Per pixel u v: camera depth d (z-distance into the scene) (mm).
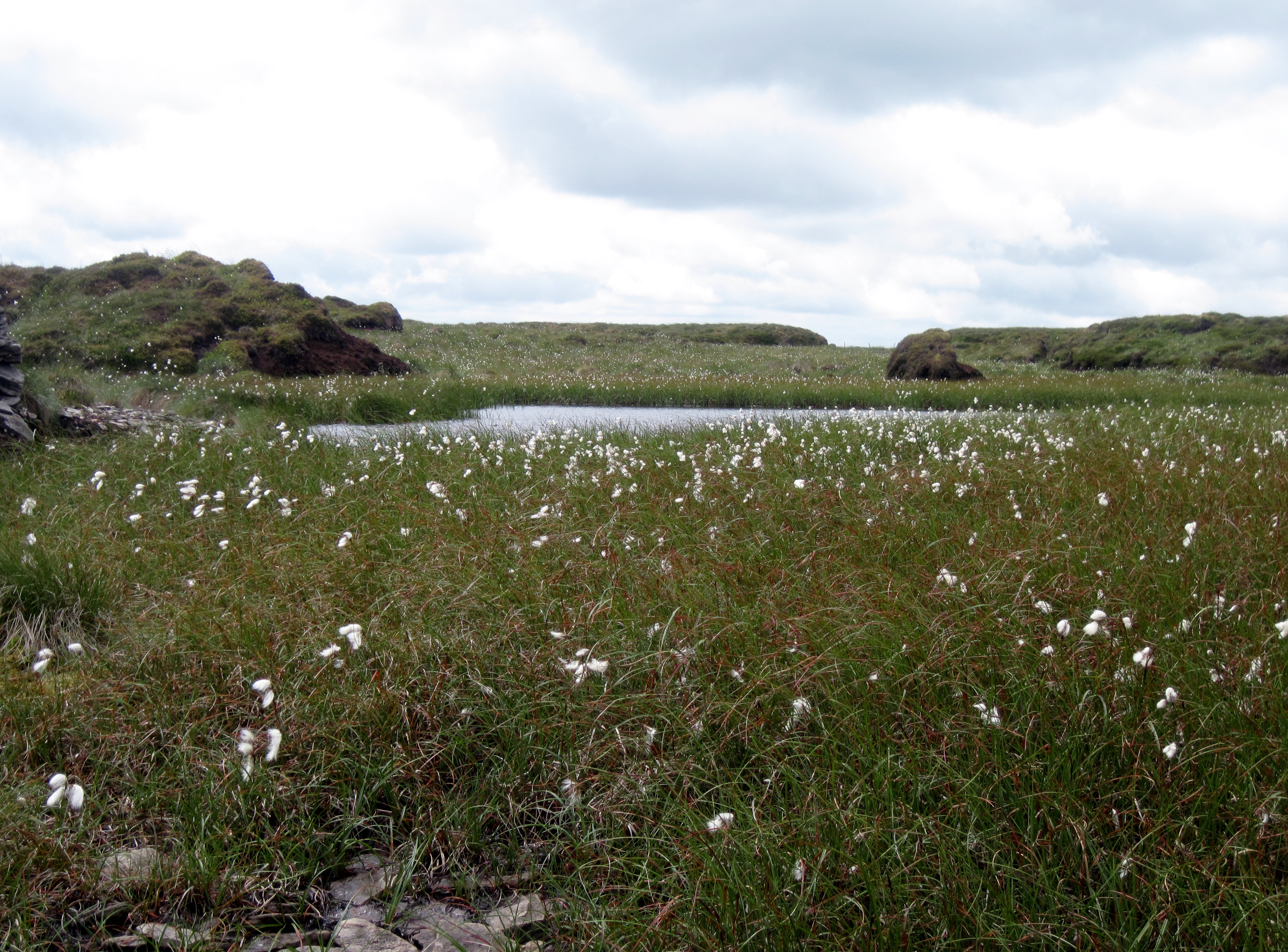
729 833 2652
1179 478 7301
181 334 23078
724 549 5180
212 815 3053
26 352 20594
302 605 4375
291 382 20609
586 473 7816
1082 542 5156
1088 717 3137
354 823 3080
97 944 2611
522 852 3039
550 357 37406
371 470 8117
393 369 26391
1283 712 3045
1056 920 2389
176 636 4137
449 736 3445
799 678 3463
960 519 5898
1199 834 2643
